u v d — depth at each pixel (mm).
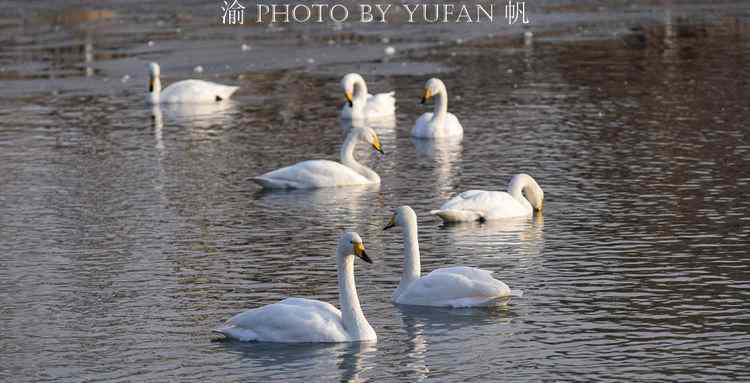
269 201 23641
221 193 24359
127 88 39000
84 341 15336
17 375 14125
